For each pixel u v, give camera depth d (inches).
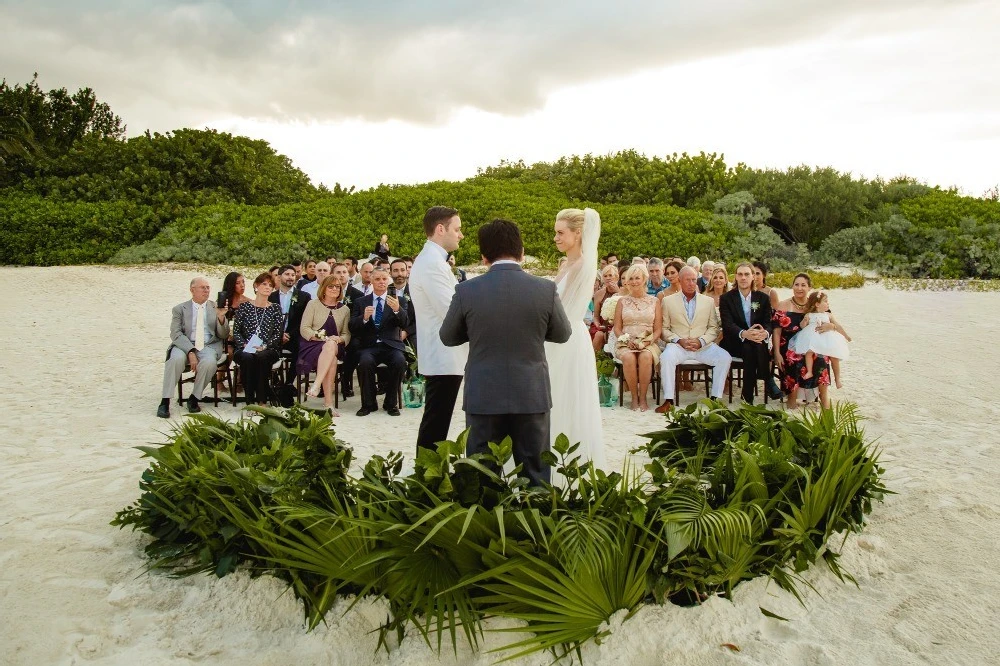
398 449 249.8
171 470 156.4
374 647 129.7
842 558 161.0
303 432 161.6
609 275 374.0
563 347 186.2
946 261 838.5
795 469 157.1
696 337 322.7
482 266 836.0
